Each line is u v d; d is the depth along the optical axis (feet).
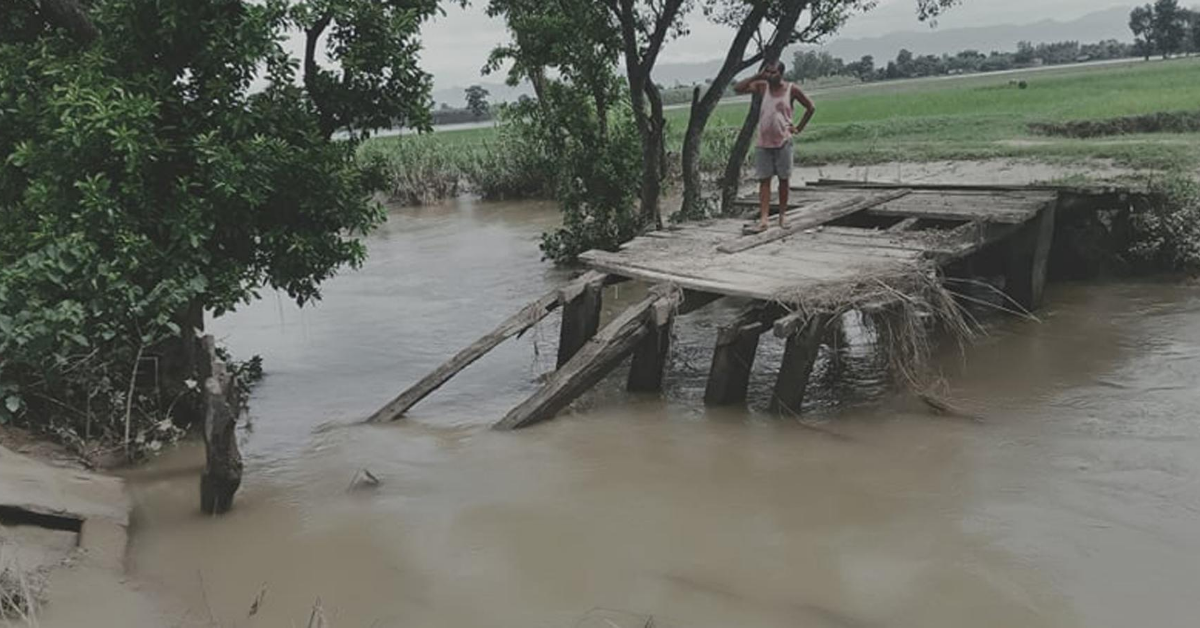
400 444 27.78
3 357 26.17
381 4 33.01
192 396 29.63
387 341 40.27
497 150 92.12
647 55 49.75
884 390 29.99
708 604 18.02
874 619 17.24
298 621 17.99
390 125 34.50
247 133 29.99
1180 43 210.18
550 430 28.07
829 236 35.37
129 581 19.31
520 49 56.24
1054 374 30.35
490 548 20.74
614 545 20.59
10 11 32.78
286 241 30.99
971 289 40.40
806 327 27.45
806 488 23.04
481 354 30.94
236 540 21.71
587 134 53.98
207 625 17.79
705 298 32.27
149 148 27.84
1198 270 40.06
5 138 30.53
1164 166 59.57
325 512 23.08
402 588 19.19
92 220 27.43
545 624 17.54
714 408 29.35
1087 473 22.74
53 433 26.71
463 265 57.47
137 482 25.48
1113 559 18.74
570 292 32.37
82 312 26.00
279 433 29.63
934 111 120.16
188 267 28.84
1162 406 26.68
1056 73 212.23
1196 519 20.10
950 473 23.35
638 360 31.04
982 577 18.39
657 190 52.65
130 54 29.71
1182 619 16.66
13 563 18.07
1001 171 67.05
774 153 36.06
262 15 28.94
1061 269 42.01
